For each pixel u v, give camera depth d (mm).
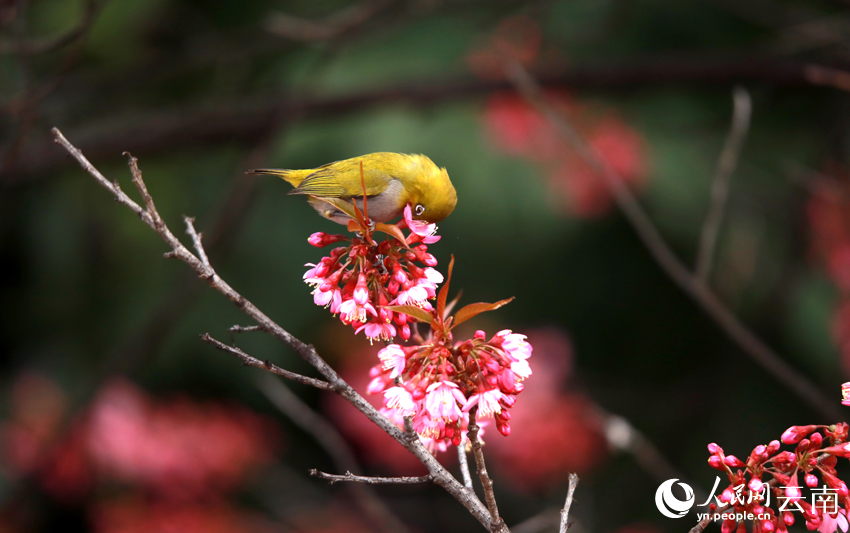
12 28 7824
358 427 12406
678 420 12445
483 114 11711
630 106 12352
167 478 11898
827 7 11641
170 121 10945
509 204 11719
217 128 11000
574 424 11703
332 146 11555
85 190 12453
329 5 12461
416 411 3531
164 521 11570
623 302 13672
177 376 13047
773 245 12180
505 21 11711
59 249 12828
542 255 12805
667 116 12359
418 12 10203
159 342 9789
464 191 11633
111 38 11453
